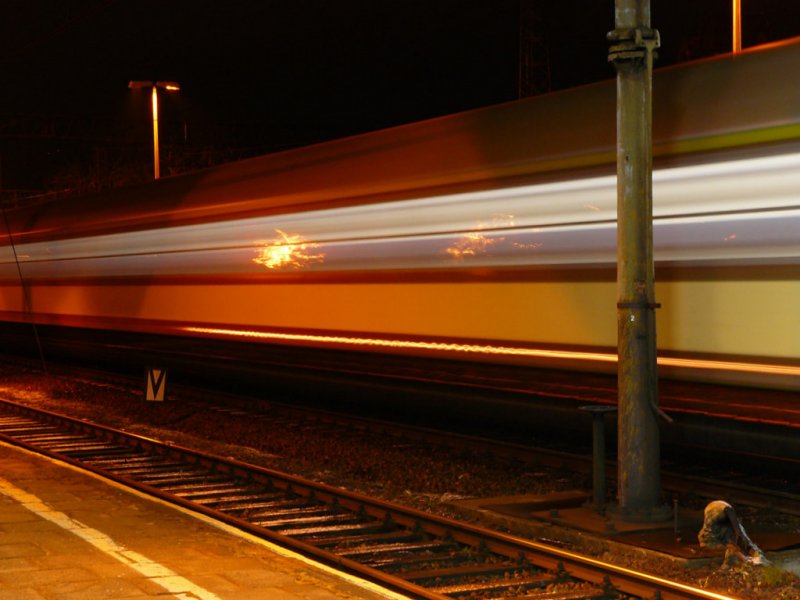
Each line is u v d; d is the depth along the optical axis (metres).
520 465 10.80
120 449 12.33
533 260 9.87
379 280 11.70
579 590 6.46
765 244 8.01
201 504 9.22
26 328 20.55
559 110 9.77
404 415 14.60
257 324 13.72
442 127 11.11
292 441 12.73
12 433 13.58
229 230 14.34
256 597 5.89
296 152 13.35
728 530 7.17
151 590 5.98
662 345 8.80
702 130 8.51
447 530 7.88
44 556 6.73
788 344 7.87
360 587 6.15
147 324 16.22
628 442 7.85
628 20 7.72
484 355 10.40
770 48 8.20
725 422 8.77
